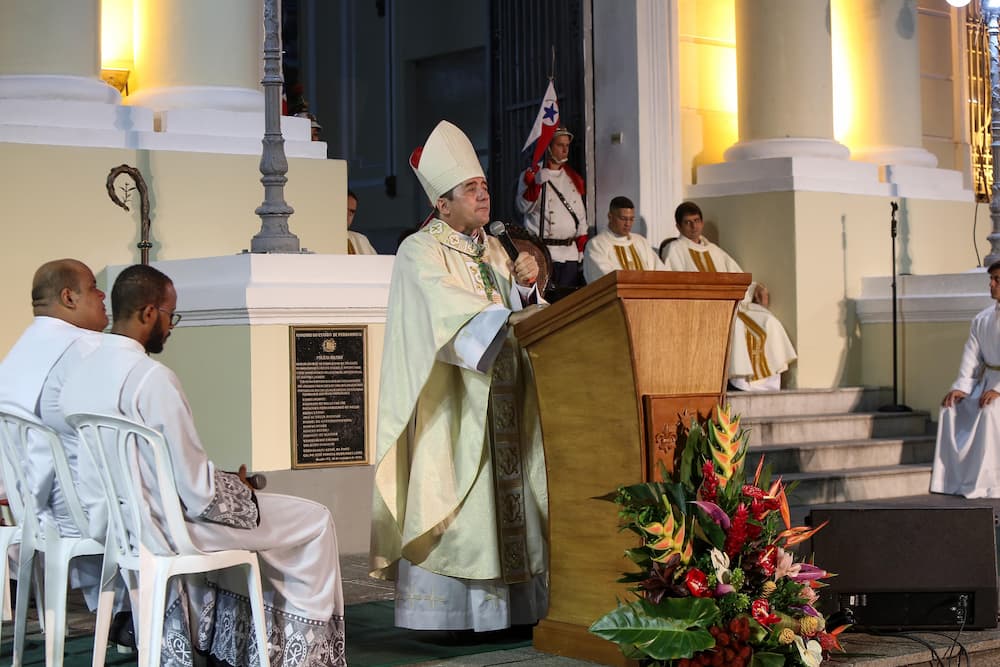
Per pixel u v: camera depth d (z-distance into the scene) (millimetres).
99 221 9023
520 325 5637
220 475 5207
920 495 10844
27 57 9188
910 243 13195
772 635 4922
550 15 13727
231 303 7879
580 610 5621
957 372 11883
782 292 12320
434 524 5785
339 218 9945
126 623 5840
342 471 8141
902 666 5414
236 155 9539
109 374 5121
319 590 5457
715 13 13781
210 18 9875
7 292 8734
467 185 6102
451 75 17156
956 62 15586
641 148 12969
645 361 5270
